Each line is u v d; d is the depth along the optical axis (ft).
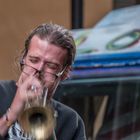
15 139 17.35
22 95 16.40
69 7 55.62
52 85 17.57
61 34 17.79
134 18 47.98
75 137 19.84
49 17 55.83
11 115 16.70
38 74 17.25
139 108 40.60
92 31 47.32
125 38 43.88
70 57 18.08
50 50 17.47
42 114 15.61
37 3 55.88
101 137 41.68
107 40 44.62
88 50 43.78
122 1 55.36
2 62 54.60
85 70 42.70
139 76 40.93
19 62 18.20
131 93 41.14
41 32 17.71
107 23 49.90
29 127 15.46
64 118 19.60
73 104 41.34
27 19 55.67
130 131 40.63
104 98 42.11
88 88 42.11
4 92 18.58
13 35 55.36
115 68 42.06
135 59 41.42
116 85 41.83
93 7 55.42
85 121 41.96
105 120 41.91
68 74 18.37
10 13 55.98
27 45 17.89
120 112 41.37
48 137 15.88
